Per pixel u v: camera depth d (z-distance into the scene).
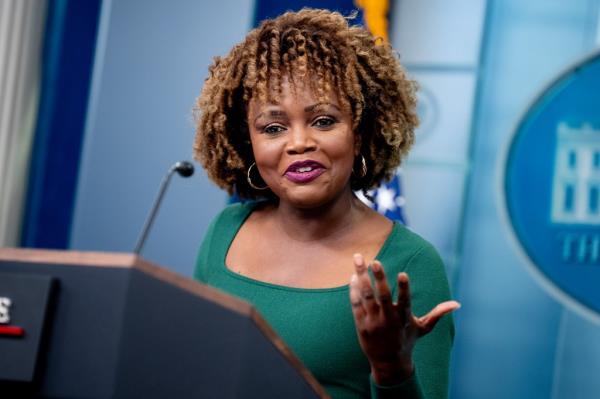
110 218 7.83
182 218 7.71
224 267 3.17
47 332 2.06
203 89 3.38
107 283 2.07
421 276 3.00
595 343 7.41
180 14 7.96
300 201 3.00
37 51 8.30
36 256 2.12
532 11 7.89
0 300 2.06
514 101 7.84
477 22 7.96
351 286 2.36
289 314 2.96
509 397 7.54
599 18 7.78
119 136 7.92
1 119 7.98
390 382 2.47
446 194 7.84
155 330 2.07
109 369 2.03
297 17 3.19
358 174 3.27
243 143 3.34
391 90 3.24
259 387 2.16
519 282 7.61
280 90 3.01
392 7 8.06
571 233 7.50
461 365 7.64
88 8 8.37
